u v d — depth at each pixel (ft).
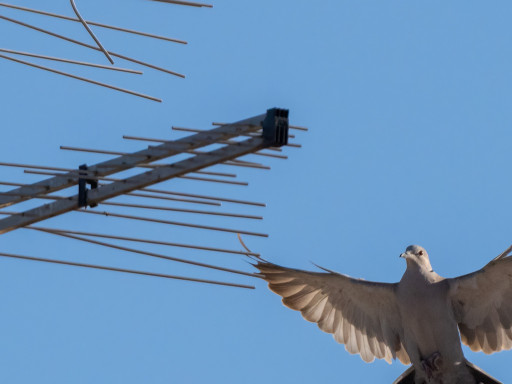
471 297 50.57
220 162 35.96
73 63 38.83
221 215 41.14
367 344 53.88
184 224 41.45
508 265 48.47
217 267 42.01
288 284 53.83
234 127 35.83
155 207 41.39
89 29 35.29
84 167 38.83
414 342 50.65
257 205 41.24
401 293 50.31
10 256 41.57
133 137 37.01
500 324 50.85
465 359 49.93
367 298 53.01
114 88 38.27
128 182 37.88
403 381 51.80
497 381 49.16
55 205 38.83
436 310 49.39
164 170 37.09
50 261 41.45
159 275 41.60
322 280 53.21
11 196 39.50
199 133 36.42
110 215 41.39
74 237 41.34
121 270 41.57
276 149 37.63
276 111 34.71
